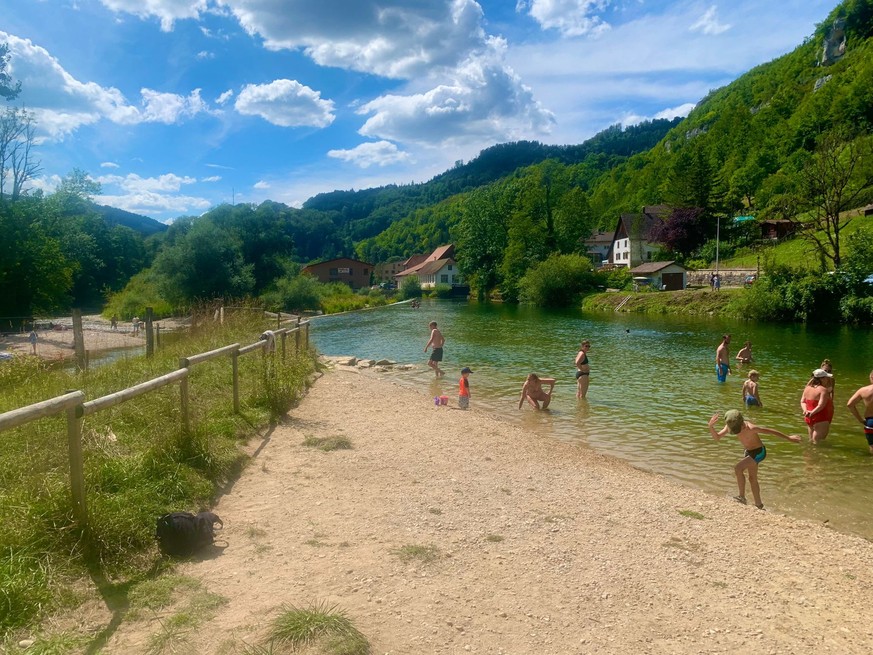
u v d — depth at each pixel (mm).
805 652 3684
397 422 10570
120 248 80188
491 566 4707
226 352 8648
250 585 4094
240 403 9586
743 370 18938
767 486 8359
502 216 85375
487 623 3789
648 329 34344
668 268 57562
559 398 14773
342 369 18828
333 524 5426
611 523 5941
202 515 4801
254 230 65500
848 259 37844
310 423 9906
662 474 8891
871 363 20109
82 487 4258
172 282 48094
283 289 57906
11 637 3182
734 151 101062
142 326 32656
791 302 37844
